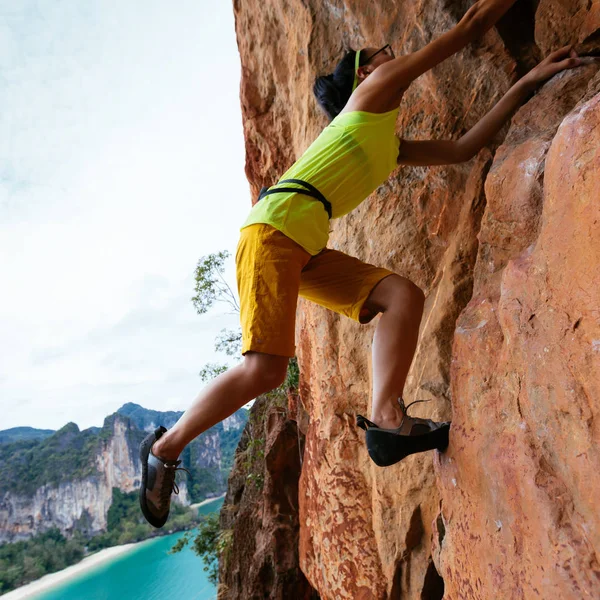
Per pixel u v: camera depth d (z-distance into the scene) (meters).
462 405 1.73
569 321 1.21
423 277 3.14
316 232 1.83
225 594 10.09
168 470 1.83
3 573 64.50
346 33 3.54
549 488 1.25
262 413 11.38
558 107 1.96
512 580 1.40
